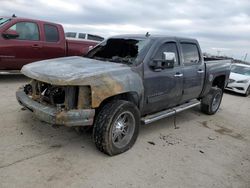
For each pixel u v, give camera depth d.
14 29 7.48
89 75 3.57
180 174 3.67
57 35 8.37
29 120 4.90
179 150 4.47
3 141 4.00
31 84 4.20
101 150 3.86
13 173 3.21
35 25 7.89
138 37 4.91
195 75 5.63
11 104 5.73
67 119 3.46
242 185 3.62
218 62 6.73
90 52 5.31
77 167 3.51
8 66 7.56
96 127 3.75
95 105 3.59
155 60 4.42
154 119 4.69
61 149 3.96
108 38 5.31
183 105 5.72
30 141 4.10
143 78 4.28
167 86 4.80
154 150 4.33
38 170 3.33
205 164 4.08
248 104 9.53
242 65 12.80
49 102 3.81
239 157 4.53
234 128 6.18
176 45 5.12
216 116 7.06
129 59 4.40
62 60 4.53
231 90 11.46
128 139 4.11
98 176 3.35
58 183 3.11
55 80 3.47
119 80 3.85
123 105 3.84
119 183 3.26
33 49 7.84
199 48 5.89
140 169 3.66
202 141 5.04
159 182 3.40
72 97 3.57
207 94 6.74
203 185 3.49
